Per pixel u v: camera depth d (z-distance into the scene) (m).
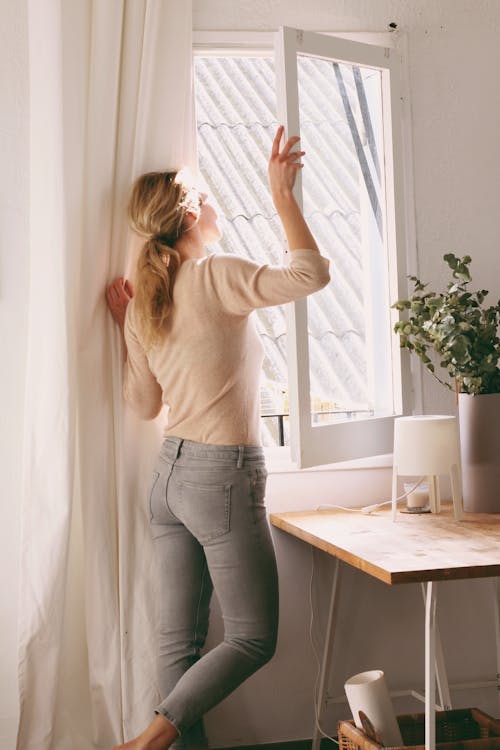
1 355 2.57
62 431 2.38
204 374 2.13
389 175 2.74
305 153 2.35
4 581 2.57
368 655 2.78
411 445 2.39
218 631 2.66
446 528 2.29
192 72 2.58
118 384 2.45
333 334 2.62
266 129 3.49
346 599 2.77
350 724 2.27
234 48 2.71
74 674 2.54
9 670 2.56
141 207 2.25
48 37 2.37
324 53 2.57
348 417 2.64
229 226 3.34
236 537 2.11
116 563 2.48
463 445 2.52
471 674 2.84
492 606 2.84
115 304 2.42
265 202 3.38
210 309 2.14
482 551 1.99
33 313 2.42
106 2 2.38
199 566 2.31
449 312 2.43
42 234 2.40
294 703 2.73
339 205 2.66
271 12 2.72
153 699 2.46
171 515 2.24
